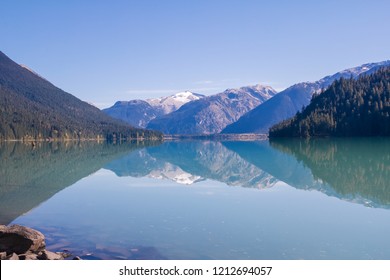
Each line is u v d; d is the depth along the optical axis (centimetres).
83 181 4366
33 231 1864
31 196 3356
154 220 2453
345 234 2106
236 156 9038
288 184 3947
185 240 2030
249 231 2178
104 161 7550
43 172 5288
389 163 5791
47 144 18025
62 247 1933
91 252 1853
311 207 2789
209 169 5978
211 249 1894
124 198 3256
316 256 1783
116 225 2338
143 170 5791
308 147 10744
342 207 2777
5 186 3919
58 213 2681
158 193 3503
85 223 2398
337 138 15138
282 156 8100
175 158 9019
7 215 2631
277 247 1909
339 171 4950
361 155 7462
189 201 3083
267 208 2769
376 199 3070
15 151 11238
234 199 3145
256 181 4281
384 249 1864
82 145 17300
